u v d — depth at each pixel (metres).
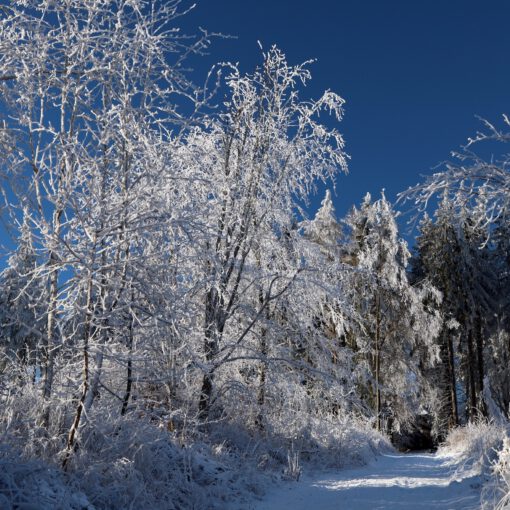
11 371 6.62
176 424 9.02
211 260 7.12
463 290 26.75
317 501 7.32
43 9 6.14
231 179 9.32
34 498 4.67
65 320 6.12
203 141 11.20
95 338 6.59
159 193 6.55
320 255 12.59
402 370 24.91
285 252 12.10
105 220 5.93
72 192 5.91
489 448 9.39
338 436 13.09
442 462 13.42
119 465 6.19
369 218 24.98
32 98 6.09
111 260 6.50
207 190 9.79
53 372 6.61
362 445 14.02
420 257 31.23
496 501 5.62
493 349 28.56
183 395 9.73
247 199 11.22
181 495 6.63
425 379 26.56
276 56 11.95
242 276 11.79
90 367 6.38
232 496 7.35
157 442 7.39
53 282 6.24
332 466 11.38
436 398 27.17
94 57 6.18
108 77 6.50
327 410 13.59
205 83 7.08
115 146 6.40
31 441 5.64
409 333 25.42
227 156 11.28
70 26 6.18
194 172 8.62
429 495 7.16
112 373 8.05
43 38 6.07
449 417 27.59
